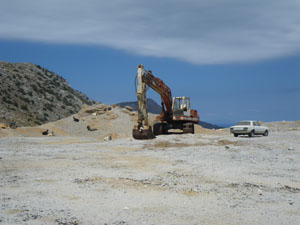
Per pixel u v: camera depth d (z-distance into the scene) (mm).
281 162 14242
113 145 22016
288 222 6422
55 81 147000
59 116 116500
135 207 7258
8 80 119625
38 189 8859
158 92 31125
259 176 11070
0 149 19734
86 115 51062
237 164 13586
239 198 8180
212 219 6516
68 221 6254
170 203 7633
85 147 20922
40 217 6469
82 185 9406
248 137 29422
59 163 13586
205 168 12547
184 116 32312
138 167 12695
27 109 108125
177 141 23562
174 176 10891
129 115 52844
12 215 6566
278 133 36250
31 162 13820
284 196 8453
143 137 26172
